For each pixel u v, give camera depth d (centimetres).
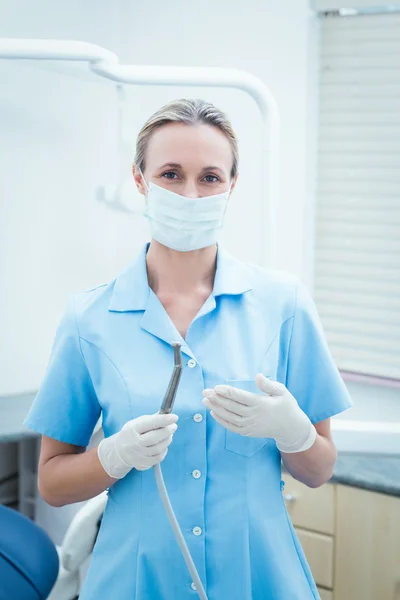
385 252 203
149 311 98
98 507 124
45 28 193
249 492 95
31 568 104
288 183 201
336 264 209
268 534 95
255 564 94
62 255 205
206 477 94
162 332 97
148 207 99
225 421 88
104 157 211
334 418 186
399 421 183
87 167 207
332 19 197
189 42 203
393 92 195
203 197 94
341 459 165
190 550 92
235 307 102
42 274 202
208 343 98
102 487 94
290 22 193
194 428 94
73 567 127
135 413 94
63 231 204
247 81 146
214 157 93
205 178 95
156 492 94
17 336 200
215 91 201
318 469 98
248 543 94
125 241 218
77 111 202
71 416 101
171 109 95
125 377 95
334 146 204
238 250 206
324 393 102
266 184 153
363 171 202
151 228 99
